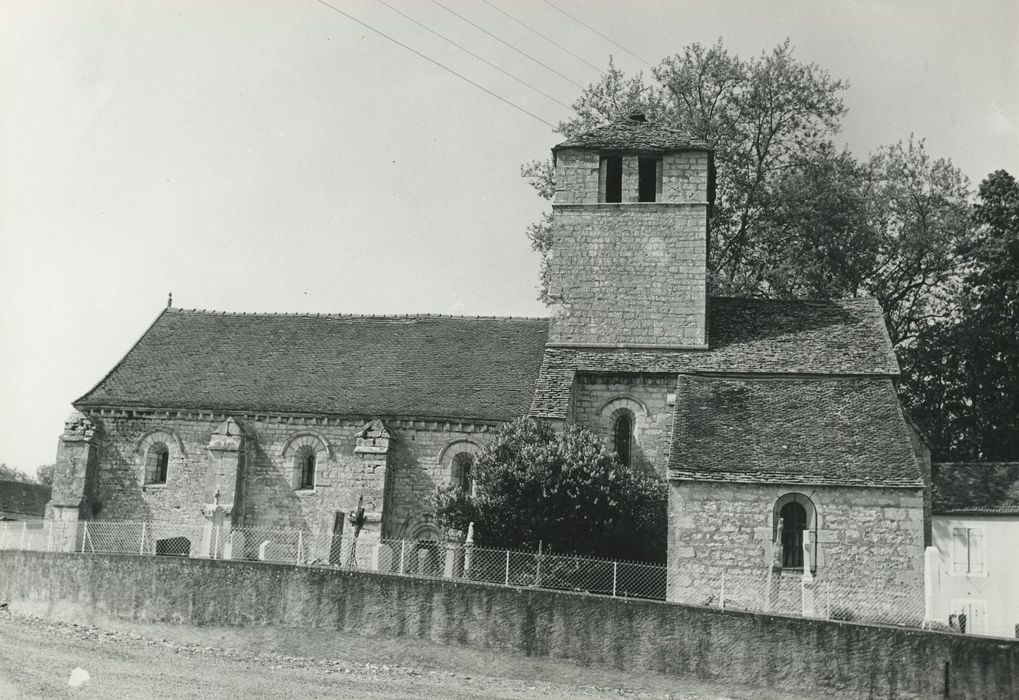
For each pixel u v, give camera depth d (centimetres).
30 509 7169
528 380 4528
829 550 3509
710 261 5753
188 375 4716
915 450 4081
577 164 4634
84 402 4566
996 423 5544
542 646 3016
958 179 5847
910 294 5906
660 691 2934
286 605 3180
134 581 3344
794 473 3584
